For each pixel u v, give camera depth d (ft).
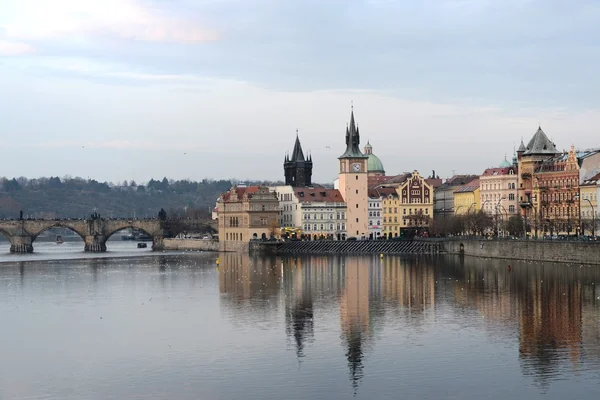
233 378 527.81
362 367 548.72
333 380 522.06
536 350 584.40
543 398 487.61
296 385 513.04
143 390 507.71
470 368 543.39
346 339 625.00
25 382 526.16
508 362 556.10
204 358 573.33
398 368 545.44
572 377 522.47
